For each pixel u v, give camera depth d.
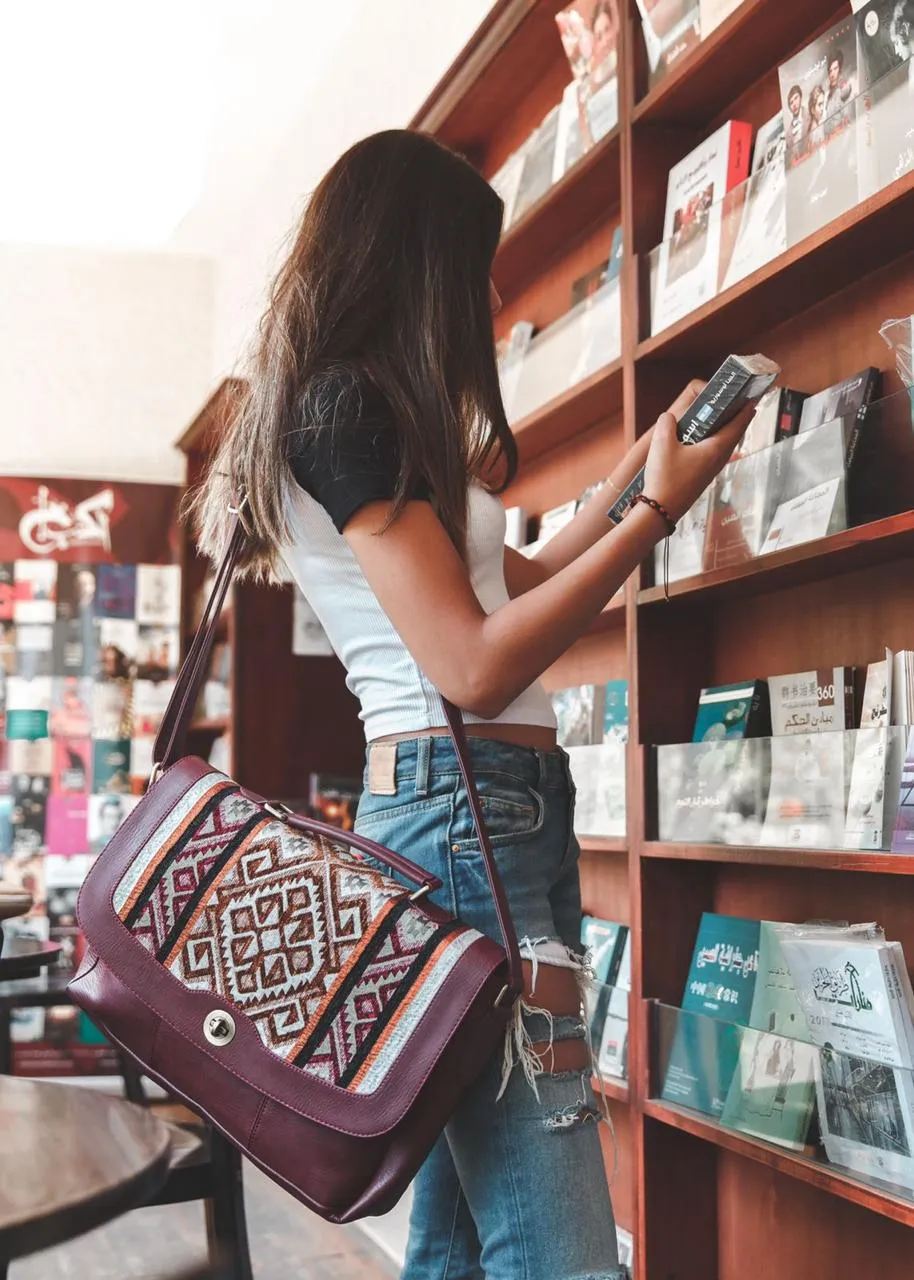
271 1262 2.83
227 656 5.19
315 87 4.63
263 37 4.30
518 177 2.83
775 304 1.96
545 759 1.21
